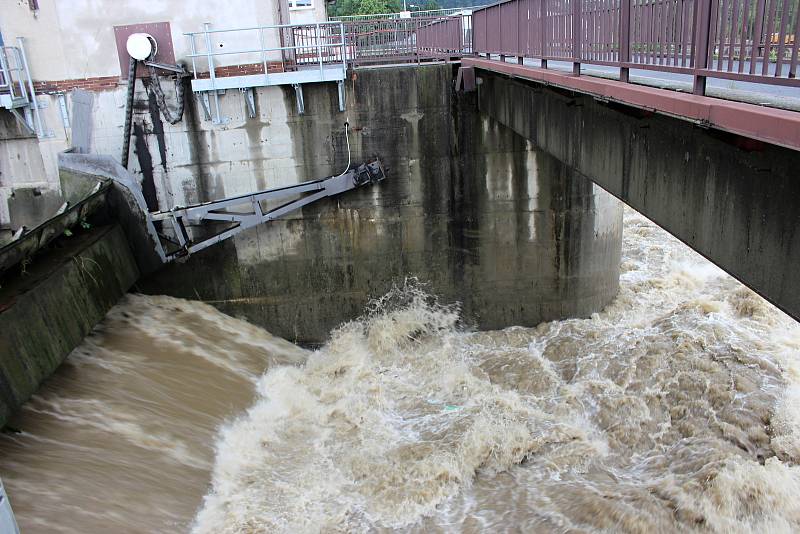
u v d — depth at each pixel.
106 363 11.99
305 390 13.76
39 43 14.53
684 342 13.70
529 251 15.80
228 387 12.90
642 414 11.82
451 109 14.85
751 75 4.48
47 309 10.54
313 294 15.80
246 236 15.24
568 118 9.58
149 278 15.15
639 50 6.26
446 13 24.55
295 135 14.88
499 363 14.55
